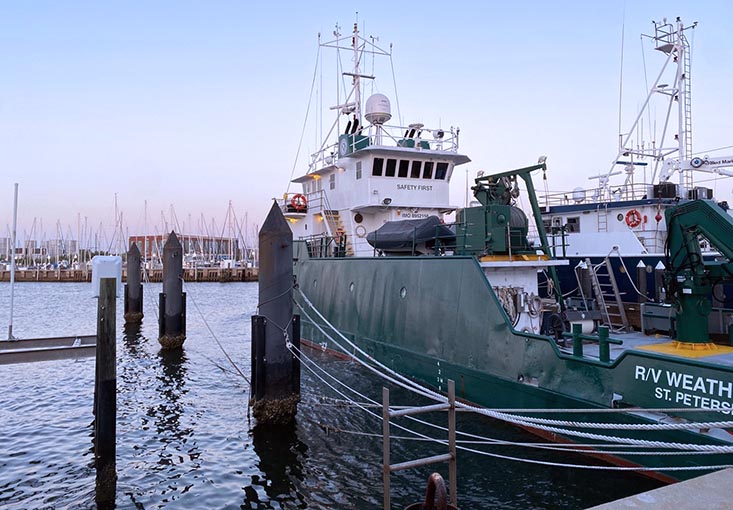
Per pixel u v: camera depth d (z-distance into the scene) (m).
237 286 84.88
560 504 7.68
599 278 15.62
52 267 113.00
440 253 14.99
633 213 18.23
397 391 13.61
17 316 39.47
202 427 11.77
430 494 4.64
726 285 12.53
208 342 25.08
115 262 8.85
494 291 11.50
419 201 20.48
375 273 15.48
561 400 9.16
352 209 20.45
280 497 8.34
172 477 9.16
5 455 10.28
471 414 11.22
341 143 21.44
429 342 12.76
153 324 30.80
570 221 20.41
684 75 19.34
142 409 13.23
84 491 8.66
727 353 8.36
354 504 8.00
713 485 4.02
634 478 7.95
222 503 8.20
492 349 10.77
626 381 8.12
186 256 114.44
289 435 10.92
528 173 12.70
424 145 20.91
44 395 14.95
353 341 16.59
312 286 19.91
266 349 11.19
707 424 6.03
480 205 13.78
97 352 9.01
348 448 10.16
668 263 9.02
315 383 14.66
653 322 12.02
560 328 11.12
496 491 8.12
